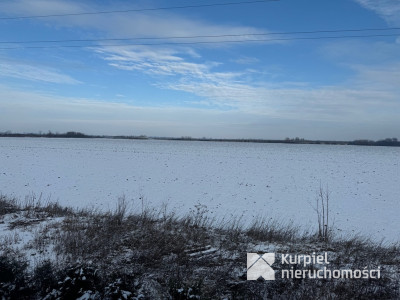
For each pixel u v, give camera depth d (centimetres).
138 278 641
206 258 799
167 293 575
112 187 2542
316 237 1130
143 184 2728
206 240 971
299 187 2814
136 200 2069
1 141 9656
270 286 632
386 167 4681
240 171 3850
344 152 8700
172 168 3956
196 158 5481
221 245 909
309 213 1844
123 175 3225
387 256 868
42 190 2323
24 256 786
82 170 3506
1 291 556
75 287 548
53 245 879
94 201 1978
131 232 1002
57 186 2509
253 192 2509
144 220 1164
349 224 1609
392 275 719
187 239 956
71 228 1027
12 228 1079
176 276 659
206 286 622
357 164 5097
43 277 603
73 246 842
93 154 5591
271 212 1839
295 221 1630
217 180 3091
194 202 2062
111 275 598
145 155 5738
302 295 596
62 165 3897
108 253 820
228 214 1736
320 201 2217
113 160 4681
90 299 522
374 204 2148
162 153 6375
